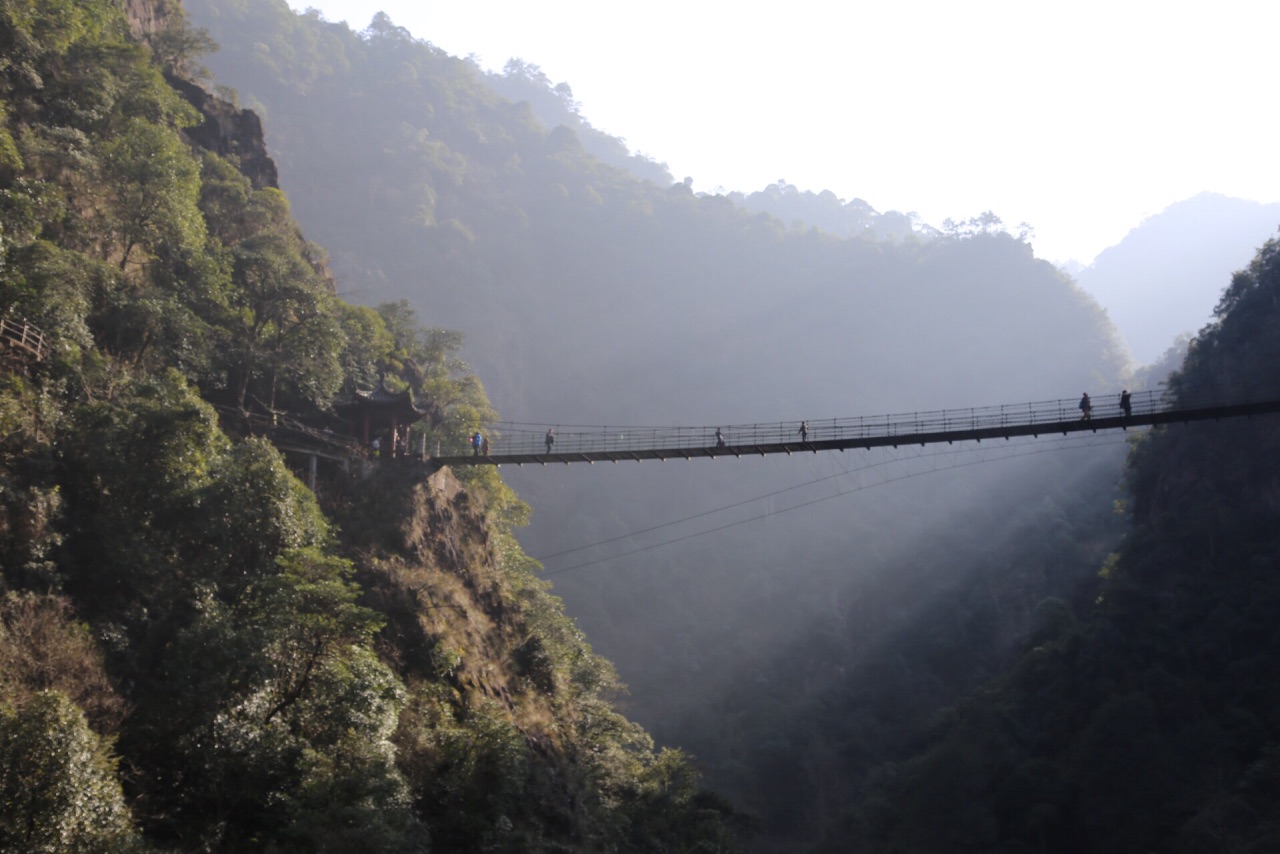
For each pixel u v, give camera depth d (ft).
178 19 233.76
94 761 71.15
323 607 97.66
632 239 627.46
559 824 121.39
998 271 569.64
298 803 84.69
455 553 148.25
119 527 99.60
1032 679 250.37
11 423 95.76
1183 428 263.29
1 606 83.87
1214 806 187.32
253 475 107.24
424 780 103.45
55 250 114.21
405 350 217.36
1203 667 215.31
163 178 139.23
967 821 221.46
